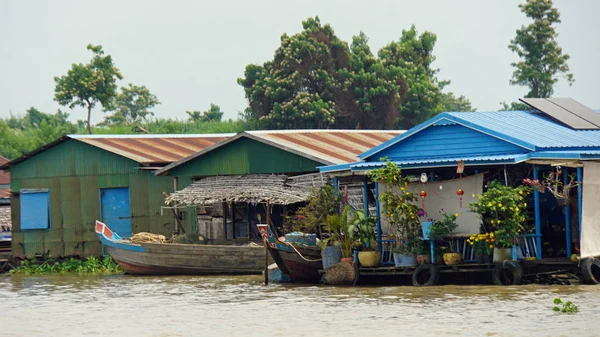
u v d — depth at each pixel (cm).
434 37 14112
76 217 7462
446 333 3516
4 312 4756
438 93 13262
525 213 4672
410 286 4912
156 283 5806
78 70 12250
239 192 6234
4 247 8050
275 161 6450
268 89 12288
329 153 6419
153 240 6556
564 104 6125
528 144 4791
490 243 4656
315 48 12306
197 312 4347
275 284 5412
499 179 4959
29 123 18175
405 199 4928
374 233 5112
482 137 5050
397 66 13412
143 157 7144
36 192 7638
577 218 4794
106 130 13125
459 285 4819
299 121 11938
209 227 6925
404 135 5275
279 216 6506
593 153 4622
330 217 5172
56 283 6238
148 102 17038
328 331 3681
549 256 4831
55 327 4144
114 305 4778
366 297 4550
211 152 6738
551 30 13025
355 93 12412
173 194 6581
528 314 3809
